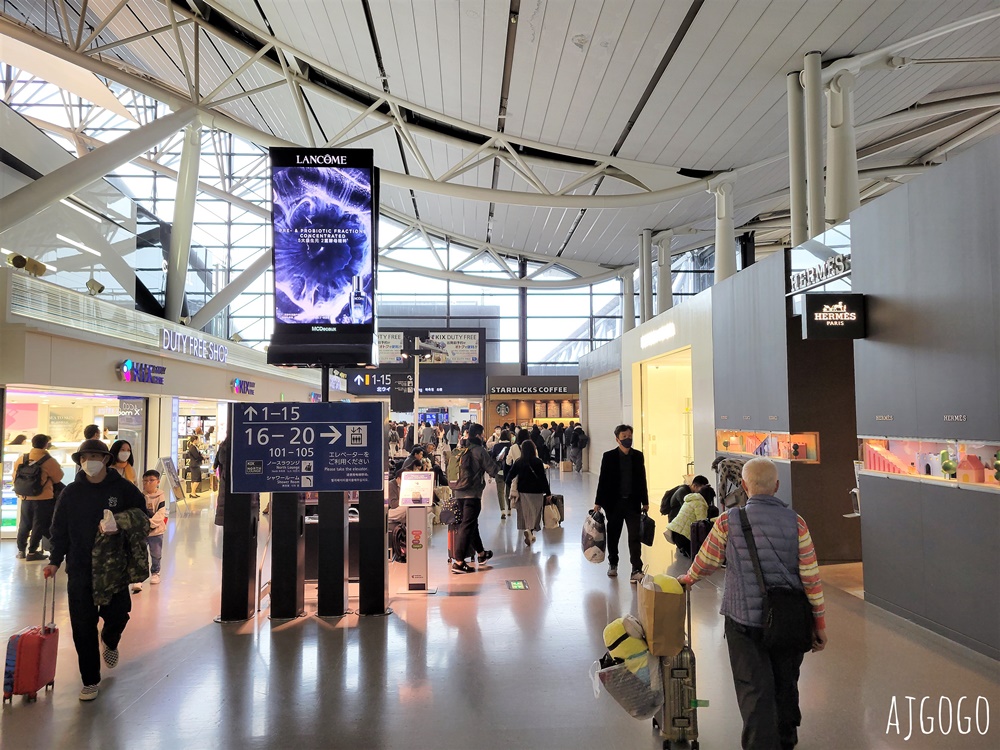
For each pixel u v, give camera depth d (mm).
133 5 18422
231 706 4359
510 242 30844
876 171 19891
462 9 10773
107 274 16219
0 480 10047
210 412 19938
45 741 3883
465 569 8375
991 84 13969
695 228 23562
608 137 15422
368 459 6375
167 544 10469
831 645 5523
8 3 22312
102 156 13133
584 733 3957
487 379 33344
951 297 5684
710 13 9945
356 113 18828
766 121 13938
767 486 3453
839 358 9211
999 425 5109
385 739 3891
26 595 7305
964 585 5496
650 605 3717
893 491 6488
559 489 18172
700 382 12953
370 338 6625
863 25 10164
